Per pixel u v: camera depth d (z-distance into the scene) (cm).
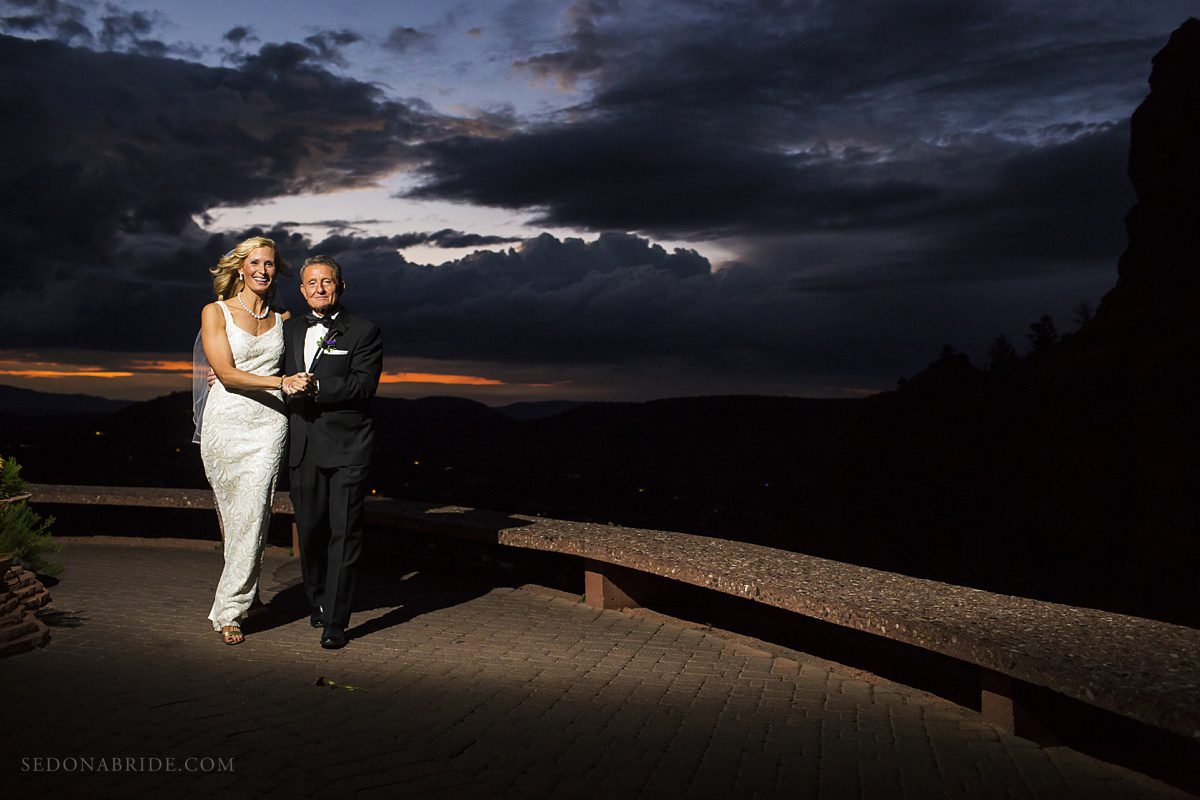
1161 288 3372
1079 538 3294
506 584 757
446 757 372
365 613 637
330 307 546
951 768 393
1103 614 486
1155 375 3056
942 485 4209
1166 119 3444
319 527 556
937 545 4041
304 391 512
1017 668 409
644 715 443
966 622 464
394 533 887
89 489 928
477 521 770
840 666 550
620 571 686
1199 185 3338
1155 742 442
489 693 463
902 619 470
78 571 738
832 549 4341
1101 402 3316
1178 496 2928
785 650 582
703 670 532
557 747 392
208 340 520
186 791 323
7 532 635
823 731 434
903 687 513
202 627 565
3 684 427
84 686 431
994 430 4138
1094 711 445
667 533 718
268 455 533
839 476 4634
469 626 612
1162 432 2997
